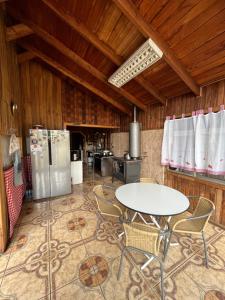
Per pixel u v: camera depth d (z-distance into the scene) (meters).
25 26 2.31
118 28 1.96
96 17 1.88
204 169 2.48
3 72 2.06
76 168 4.50
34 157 3.20
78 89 4.36
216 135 2.25
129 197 1.83
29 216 2.60
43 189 3.32
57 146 3.41
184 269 1.57
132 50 2.24
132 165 4.01
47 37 2.36
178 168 3.07
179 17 1.59
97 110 4.76
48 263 1.62
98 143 7.19
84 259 1.67
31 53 3.23
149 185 2.29
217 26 1.56
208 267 1.60
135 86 3.23
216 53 1.84
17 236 2.06
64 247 1.86
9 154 2.29
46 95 3.89
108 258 1.69
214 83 2.30
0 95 1.87
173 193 1.96
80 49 2.57
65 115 4.20
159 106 3.48
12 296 1.30
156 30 1.77
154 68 2.47
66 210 2.82
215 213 2.41
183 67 2.19
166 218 2.00
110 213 1.95
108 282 1.42
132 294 1.31
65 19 1.87
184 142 2.79
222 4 1.38
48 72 3.89
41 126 3.56
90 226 2.30
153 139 3.71
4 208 1.84
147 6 1.56
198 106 2.57
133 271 1.53
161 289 1.26
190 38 1.77
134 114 4.08
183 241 2.00
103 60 2.71
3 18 2.16
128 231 1.28
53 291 1.34
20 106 3.36
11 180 2.12
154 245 1.21
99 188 2.26
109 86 3.52
